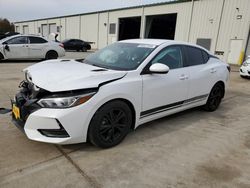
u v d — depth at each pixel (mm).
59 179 2305
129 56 3430
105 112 2756
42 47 11344
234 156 2975
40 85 2588
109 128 2889
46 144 2955
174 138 3402
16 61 11391
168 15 22688
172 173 2520
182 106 3953
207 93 4484
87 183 2273
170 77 3514
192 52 4137
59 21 39156
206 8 18312
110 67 3258
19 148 2826
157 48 3461
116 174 2443
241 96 6504
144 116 3301
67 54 18906
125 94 2893
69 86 2516
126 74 2975
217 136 3574
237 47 16875
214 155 2971
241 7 16266
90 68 3098
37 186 2184
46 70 2996
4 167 2436
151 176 2445
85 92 2594
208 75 4340
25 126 2584
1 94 5078
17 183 2205
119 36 28125
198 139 3422
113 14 27781
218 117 4496
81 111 2547
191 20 19469
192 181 2402
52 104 2486
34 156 2680
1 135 3123
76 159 2676
